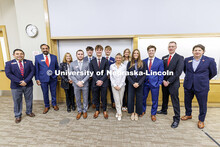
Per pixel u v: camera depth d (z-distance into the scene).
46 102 2.46
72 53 2.84
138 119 2.19
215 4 2.29
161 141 1.64
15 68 1.99
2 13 3.19
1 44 3.36
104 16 2.49
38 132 1.83
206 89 1.82
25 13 2.61
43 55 2.35
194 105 2.69
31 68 2.19
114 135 1.76
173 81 1.92
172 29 2.44
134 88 2.08
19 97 2.09
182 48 2.53
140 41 2.57
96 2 2.46
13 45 3.31
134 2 2.41
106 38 2.71
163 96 2.28
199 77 1.83
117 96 2.11
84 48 2.81
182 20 2.39
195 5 2.32
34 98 2.97
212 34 2.38
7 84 3.53
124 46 2.73
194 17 2.36
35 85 2.91
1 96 3.33
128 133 1.80
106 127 1.95
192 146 1.56
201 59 1.82
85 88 2.14
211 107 2.66
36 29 2.63
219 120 2.14
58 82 2.89
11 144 1.59
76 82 2.04
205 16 2.34
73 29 2.57
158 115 2.32
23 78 2.09
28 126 1.98
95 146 1.56
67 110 2.48
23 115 2.34
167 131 1.85
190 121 2.11
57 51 2.82
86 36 2.57
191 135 1.76
